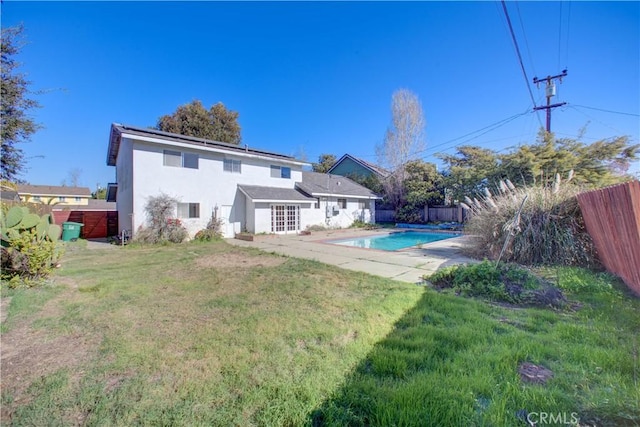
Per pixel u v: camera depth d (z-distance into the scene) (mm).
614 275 5500
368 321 3734
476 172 19219
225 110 28422
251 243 13180
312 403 2092
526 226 7629
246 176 16797
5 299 4715
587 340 3074
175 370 2592
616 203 5102
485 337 3180
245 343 3127
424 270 7199
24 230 5785
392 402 2057
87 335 3371
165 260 8633
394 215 25219
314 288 5438
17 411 2064
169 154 13695
